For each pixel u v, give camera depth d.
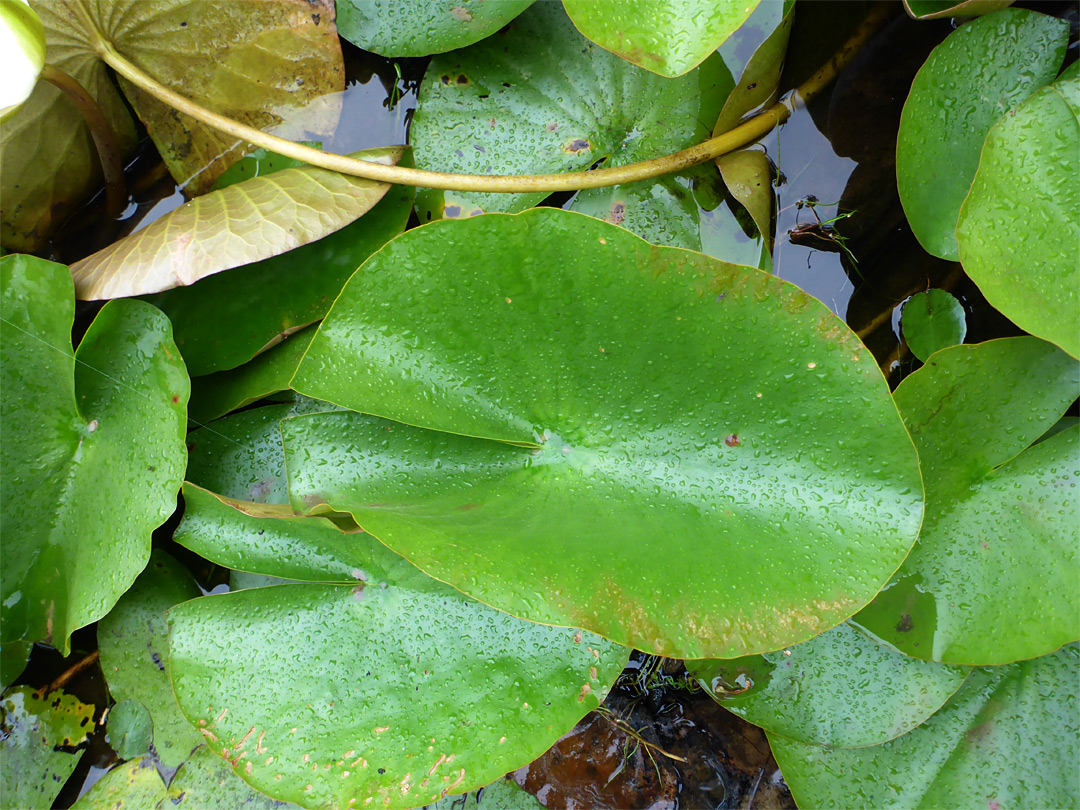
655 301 0.45
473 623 0.49
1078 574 0.47
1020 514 0.48
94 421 0.50
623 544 0.46
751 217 0.52
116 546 0.49
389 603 0.50
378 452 0.49
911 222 0.51
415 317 0.47
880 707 0.49
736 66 0.53
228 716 0.49
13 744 0.51
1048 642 0.47
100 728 0.52
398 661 0.49
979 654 0.47
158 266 0.49
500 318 0.47
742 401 0.46
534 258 0.45
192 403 0.53
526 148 0.54
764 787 0.52
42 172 0.55
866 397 0.45
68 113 0.54
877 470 0.45
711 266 0.44
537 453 0.48
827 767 0.49
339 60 0.55
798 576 0.45
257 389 0.52
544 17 0.55
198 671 0.49
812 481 0.45
